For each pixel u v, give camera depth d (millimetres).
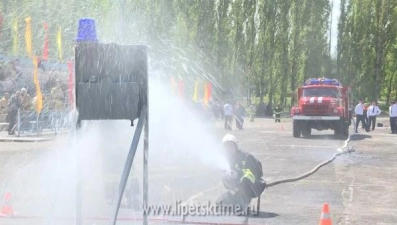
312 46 90188
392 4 95000
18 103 30828
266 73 87500
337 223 12078
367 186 17141
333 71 95625
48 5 34719
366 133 45094
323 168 21609
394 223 12141
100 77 8117
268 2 87688
